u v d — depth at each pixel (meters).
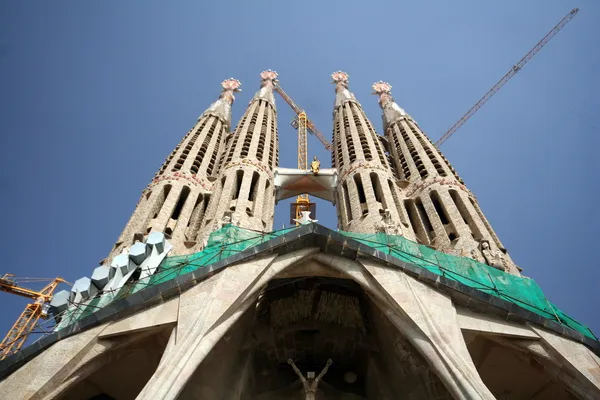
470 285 24.08
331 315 24.53
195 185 45.16
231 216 38.66
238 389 22.53
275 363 24.83
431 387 21.66
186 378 17.31
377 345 24.55
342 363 25.19
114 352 20.58
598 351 21.48
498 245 37.47
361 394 24.28
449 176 45.59
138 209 40.91
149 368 21.67
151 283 23.05
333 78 75.94
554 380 21.67
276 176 51.47
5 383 18.42
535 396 23.20
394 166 54.44
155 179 44.88
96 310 22.67
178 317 20.17
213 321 19.50
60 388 18.78
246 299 21.03
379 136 59.62
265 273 22.05
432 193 44.19
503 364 22.55
